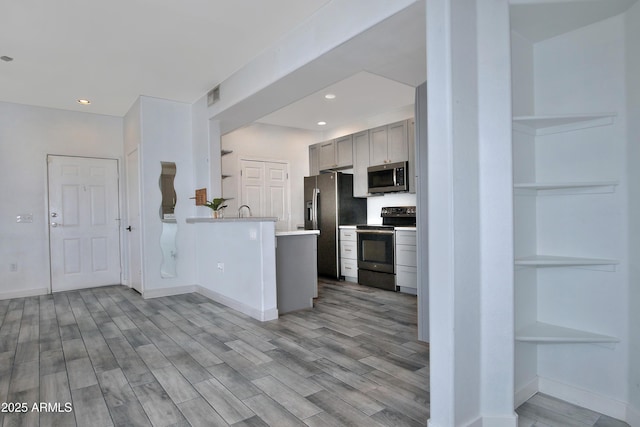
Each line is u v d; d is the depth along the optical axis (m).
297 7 2.67
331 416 1.91
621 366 1.88
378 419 1.87
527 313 2.15
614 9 1.84
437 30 1.75
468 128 1.79
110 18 2.76
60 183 5.04
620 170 1.90
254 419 1.88
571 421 1.86
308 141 6.82
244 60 3.58
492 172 1.84
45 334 3.24
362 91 4.55
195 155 4.90
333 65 2.88
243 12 2.72
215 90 4.30
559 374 2.11
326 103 5.06
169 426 1.83
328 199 5.89
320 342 3.00
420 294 3.02
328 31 2.63
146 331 3.31
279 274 3.85
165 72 3.85
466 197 1.78
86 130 5.24
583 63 2.02
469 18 1.82
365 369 2.47
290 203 6.61
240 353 2.77
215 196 4.61
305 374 2.40
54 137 5.01
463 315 1.75
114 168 5.45
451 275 1.70
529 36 2.12
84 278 5.21
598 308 1.98
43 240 4.91
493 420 1.83
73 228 5.13
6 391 2.21
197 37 3.09
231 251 4.11
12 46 3.18
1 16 2.69
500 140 1.83
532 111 2.18
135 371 2.47
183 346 2.92
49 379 2.36
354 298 4.54
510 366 1.81
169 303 4.34
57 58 3.44
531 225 2.17
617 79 1.90
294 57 2.98
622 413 1.87
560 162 2.11
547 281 2.19
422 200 3.01
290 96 3.64
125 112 5.29
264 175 6.33
